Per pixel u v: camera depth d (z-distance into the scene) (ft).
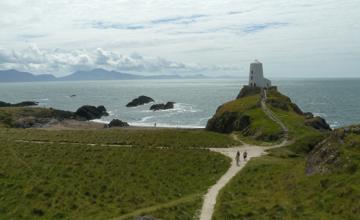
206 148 224.12
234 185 140.26
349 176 105.19
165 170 167.63
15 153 199.52
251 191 128.98
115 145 231.09
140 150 208.13
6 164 175.73
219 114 340.18
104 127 451.94
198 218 104.73
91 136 265.75
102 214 117.91
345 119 516.32
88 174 160.86
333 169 113.39
